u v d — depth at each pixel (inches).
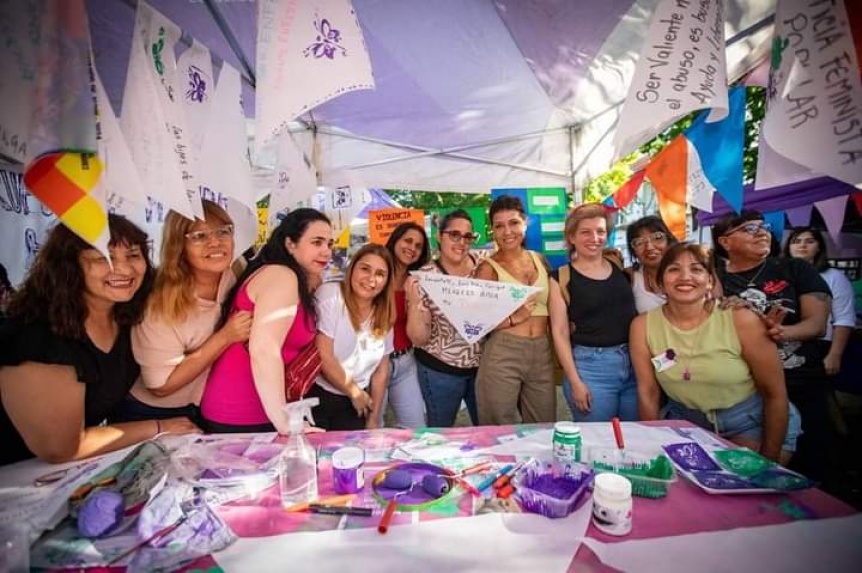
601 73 116.0
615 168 189.8
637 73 43.7
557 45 104.0
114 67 86.9
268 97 43.4
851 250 122.3
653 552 33.7
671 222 90.1
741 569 32.0
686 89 43.2
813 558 33.0
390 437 58.7
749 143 113.0
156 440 50.7
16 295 51.3
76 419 50.8
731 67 80.0
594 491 37.5
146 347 62.4
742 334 67.0
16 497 41.2
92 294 54.2
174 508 38.5
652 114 43.6
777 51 40.4
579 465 44.7
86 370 51.6
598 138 150.5
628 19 90.7
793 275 87.7
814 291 84.8
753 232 88.4
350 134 160.9
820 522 37.4
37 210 111.9
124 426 58.1
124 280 54.0
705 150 80.5
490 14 93.3
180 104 54.1
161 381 63.0
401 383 106.2
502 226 93.9
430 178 176.1
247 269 74.8
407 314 99.7
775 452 66.9
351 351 87.1
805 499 40.8
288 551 34.8
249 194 68.3
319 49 43.3
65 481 44.2
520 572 32.0
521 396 100.3
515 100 137.5
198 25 91.8
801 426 86.8
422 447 54.9
